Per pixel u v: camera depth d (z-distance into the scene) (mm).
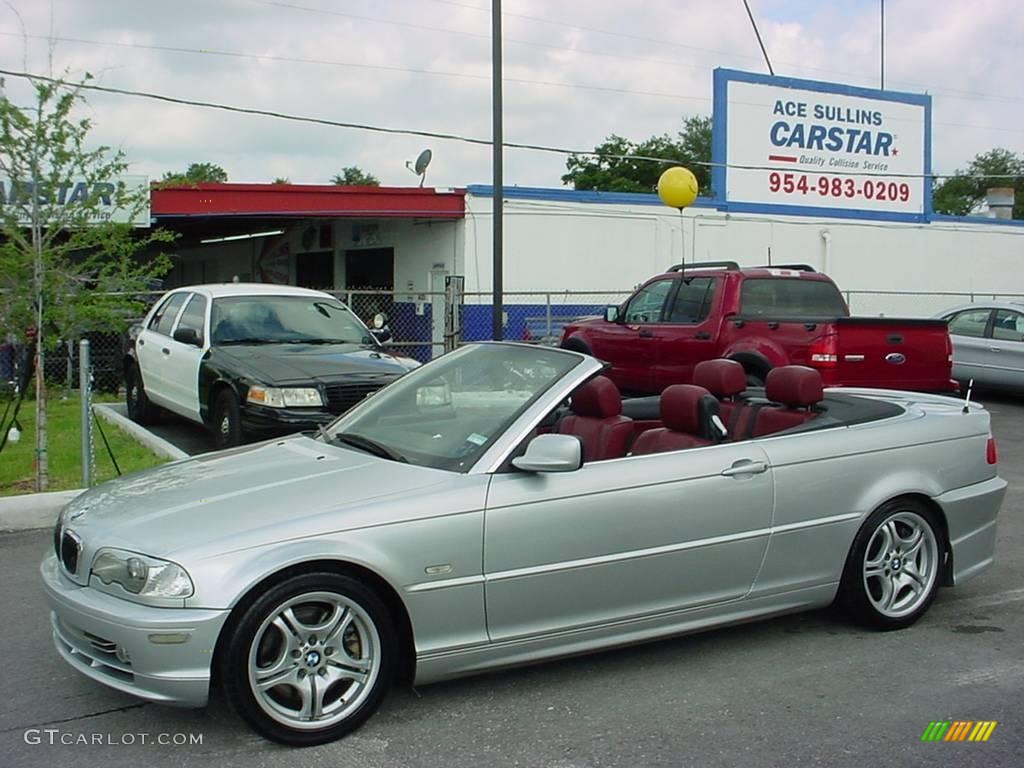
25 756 3893
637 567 4551
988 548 5695
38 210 8305
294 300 11047
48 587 4156
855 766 3826
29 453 10117
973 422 5652
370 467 4480
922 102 26969
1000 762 3869
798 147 25281
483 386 4918
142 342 11969
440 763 3838
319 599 3961
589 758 3873
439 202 20781
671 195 18391
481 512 4211
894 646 5129
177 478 4602
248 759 3863
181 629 3727
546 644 4422
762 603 4953
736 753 3922
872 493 5180
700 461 4730
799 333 10289
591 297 22500
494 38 14312
